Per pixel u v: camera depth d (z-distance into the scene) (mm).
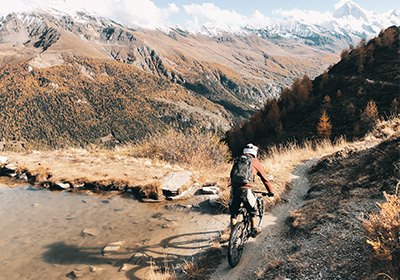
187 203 7094
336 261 3336
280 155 12086
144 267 4398
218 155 11273
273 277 3510
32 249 4938
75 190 8039
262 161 11375
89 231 5594
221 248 4730
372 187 5074
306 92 64688
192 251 4828
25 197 7539
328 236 4000
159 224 5957
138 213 6555
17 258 4656
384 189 4723
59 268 4371
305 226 4629
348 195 5188
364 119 40156
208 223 5926
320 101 61281
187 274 4062
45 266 4426
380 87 53156
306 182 8031
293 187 7672
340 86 62406
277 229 5098
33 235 5449
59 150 12578
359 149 8469
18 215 6387
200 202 7078
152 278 3982
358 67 66000
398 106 41125
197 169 10117
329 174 7715
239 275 3893
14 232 5566
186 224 5938
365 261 3076
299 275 3336
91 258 4645
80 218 6250
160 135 11961
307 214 5102
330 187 6508
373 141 9258
